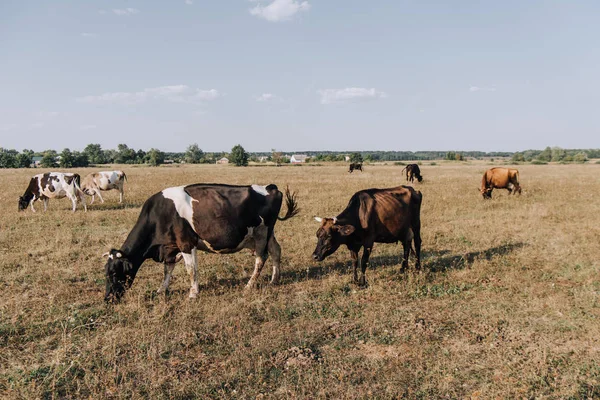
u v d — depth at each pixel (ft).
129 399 13.80
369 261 29.45
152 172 148.77
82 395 13.97
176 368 15.47
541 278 25.03
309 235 37.50
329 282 24.58
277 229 40.29
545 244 32.89
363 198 24.93
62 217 46.16
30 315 20.20
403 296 22.45
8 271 27.04
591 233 35.63
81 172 159.22
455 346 17.02
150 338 17.63
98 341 17.57
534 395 13.64
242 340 17.52
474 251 31.58
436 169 177.27
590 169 165.78
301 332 18.26
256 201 24.17
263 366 15.60
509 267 27.17
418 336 17.85
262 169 189.26
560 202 54.75
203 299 22.09
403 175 122.83
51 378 14.74
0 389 14.12
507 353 16.25
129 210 50.65
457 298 22.26
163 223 22.79
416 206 27.20
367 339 17.75
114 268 21.79
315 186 80.18
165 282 23.58
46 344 17.42
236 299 22.03
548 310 20.29
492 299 21.86
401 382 14.49
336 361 15.89
